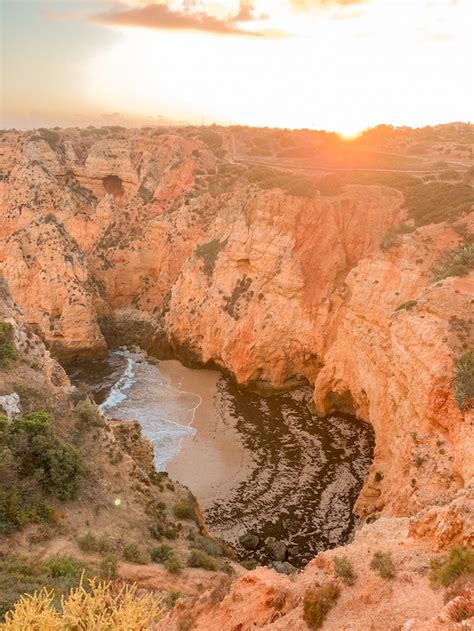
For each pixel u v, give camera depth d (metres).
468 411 25.19
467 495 15.58
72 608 12.35
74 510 24.36
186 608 16.16
